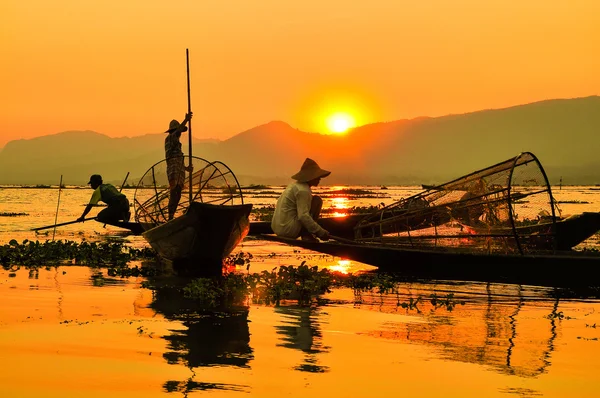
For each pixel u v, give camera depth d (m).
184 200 17.59
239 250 21.19
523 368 8.16
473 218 16.50
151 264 17.03
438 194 17.17
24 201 64.62
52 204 56.81
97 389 7.29
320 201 17.03
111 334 9.53
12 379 7.54
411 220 17.30
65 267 16.36
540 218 18.81
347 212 41.44
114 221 20.38
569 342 9.36
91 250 18.44
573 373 7.98
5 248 18.61
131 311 11.12
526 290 13.66
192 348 8.86
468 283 14.49
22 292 12.70
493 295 13.04
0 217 36.84
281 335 9.62
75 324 10.09
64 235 25.36
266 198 86.38
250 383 7.54
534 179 16.06
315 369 8.06
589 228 17.27
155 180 17.91
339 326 10.25
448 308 11.66
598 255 15.85
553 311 11.53
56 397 6.99
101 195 20.41
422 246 16.77
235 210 15.14
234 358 8.46
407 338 9.52
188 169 16.97
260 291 12.99
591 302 12.34
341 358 8.55
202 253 15.56
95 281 14.18
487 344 9.25
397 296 12.87
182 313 11.02
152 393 7.10
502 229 16.23
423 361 8.41
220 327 10.05
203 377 7.73
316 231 15.57
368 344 9.21
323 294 13.04
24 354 8.49
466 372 8.02
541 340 9.47
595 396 7.25
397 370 8.05
